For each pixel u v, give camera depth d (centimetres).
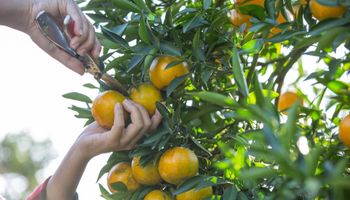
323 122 128
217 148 129
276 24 117
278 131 84
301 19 117
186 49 129
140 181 127
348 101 106
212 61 129
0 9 128
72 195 145
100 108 125
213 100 92
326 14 105
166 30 126
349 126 105
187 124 125
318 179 78
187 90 130
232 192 112
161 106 124
